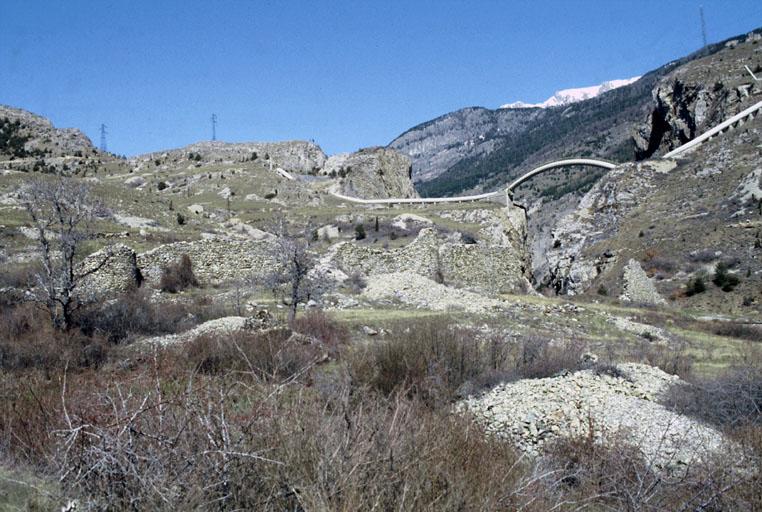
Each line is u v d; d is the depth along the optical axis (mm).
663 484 7504
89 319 21859
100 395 6625
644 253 63625
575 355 17672
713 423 11617
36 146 124188
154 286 32469
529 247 79688
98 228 41625
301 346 14844
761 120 83375
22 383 10062
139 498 4891
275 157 142125
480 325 25484
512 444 9602
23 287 27125
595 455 8469
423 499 5398
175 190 98250
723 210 66812
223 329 19172
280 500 5215
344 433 5848
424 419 7234
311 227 64188
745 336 32438
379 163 136250
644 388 13906
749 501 7066
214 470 5203
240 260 34969
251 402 6816
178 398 6516
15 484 5723
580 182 174000
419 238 37969
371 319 24109
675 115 110250
